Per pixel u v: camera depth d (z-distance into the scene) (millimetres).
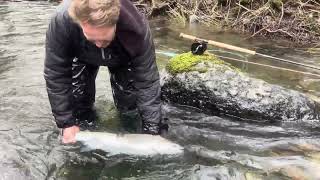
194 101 3740
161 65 4539
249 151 3109
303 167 2906
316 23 5895
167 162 2938
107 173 2818
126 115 3564
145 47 2898
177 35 5902
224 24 6410
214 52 5227
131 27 2744
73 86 3303
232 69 3809
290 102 3596
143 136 3086
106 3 2258
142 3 7277
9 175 2705
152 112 3139
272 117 3562
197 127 3432
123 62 3100
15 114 3496
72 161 2920
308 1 6207
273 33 5930
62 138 3148
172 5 7090
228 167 2900
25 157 2922
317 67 4703
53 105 2924
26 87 3977
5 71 4332
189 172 2844
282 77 4414
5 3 7543
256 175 2816
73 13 2309
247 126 3484
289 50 5355
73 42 2762
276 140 3275
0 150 2959
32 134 3215
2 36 5492
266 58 5027
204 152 3070
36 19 6402
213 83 3689
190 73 3770
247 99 3602
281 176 2805
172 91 3814
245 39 5785
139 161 2936
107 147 3033
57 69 2818
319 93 4012
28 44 5180
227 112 3641
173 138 3242
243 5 6574
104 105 3727
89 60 3031
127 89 3471
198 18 6594
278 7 6207
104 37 2340
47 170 2812
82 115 3459
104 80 4227
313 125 3504
